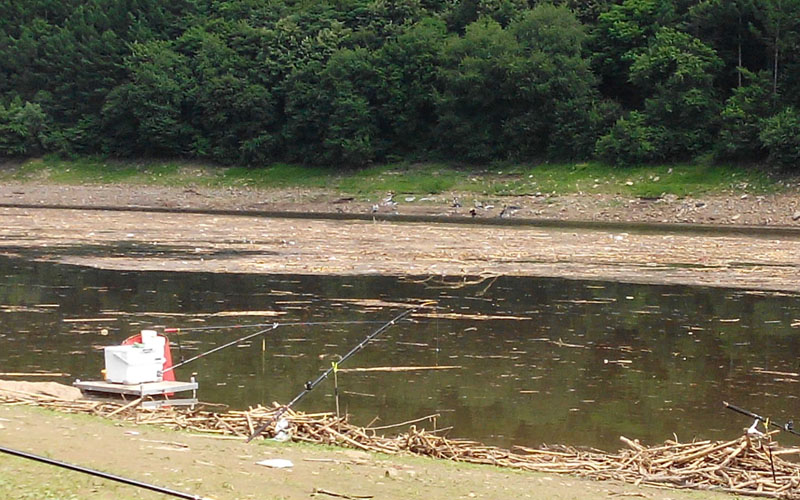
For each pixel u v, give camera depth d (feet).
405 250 118.52
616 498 29.55
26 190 261.03
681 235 147.74
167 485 26.25
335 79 254.27
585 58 251.19
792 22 215.10
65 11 326.44
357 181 243.19
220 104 267.80
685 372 54.39
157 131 269.64
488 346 60.95
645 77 230.89
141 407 40.68
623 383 51.60
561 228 163.02
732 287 89.45
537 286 88.79
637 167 219.20
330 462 30.99
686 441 40.45
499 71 241.55
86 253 116.26
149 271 97.66
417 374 52.70
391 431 41.24
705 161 214.07
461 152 246.88
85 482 25.93
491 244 127.54
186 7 310.86
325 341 61.67
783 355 59.41
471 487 29.17
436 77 253.24
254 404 45.29
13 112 284.20
